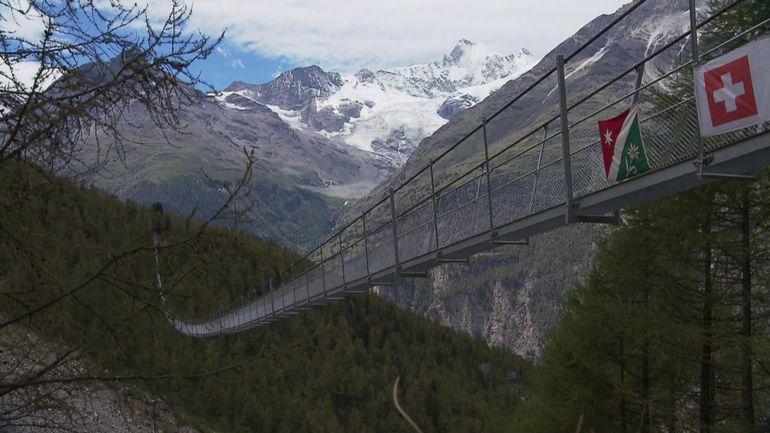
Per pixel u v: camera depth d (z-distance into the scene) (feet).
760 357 46.78
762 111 21.25
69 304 15.40
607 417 66.13
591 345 62.44
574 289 69.00
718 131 23.18
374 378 233.14
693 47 24.44
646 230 51.52
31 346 15.17
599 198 30.99
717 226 47.62
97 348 15.24
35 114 14.55
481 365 292.61
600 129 31.09
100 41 15.17
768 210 45.47
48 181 15.29
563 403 65.62
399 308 324.60
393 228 57.88
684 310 53.36
